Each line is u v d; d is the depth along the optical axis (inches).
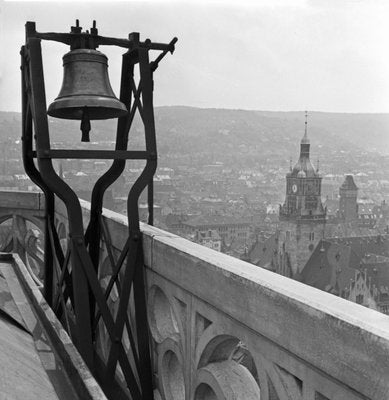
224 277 83.9
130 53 133.3
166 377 118.2
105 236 143.0
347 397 57.4
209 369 93.3
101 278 157.4
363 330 53.6
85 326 120.9
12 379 57.6
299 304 64.1
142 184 122.9
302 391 65.9
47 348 74.8
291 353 67.5
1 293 104.9
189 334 101.7
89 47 125.0
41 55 121.4
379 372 51.6
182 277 101.4
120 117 139.9
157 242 113.7
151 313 123.6
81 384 61.7
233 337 86.4
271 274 79.1
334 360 57.9
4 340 70.2
